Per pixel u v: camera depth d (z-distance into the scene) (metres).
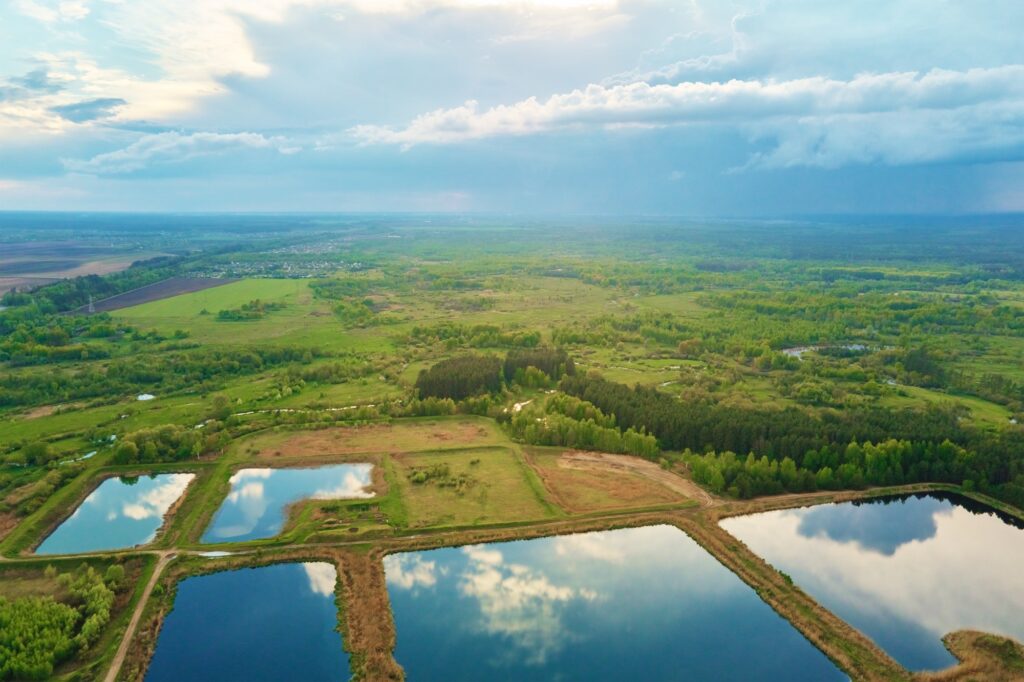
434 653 94.94
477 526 128.00
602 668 92.25
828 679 90.19
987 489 143.12
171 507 136.25
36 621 92.25
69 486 143.25
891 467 148.75
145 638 94.94
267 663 91.38
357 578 110.62
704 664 93.25
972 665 90.38
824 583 112.62
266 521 130.75
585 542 125.00
